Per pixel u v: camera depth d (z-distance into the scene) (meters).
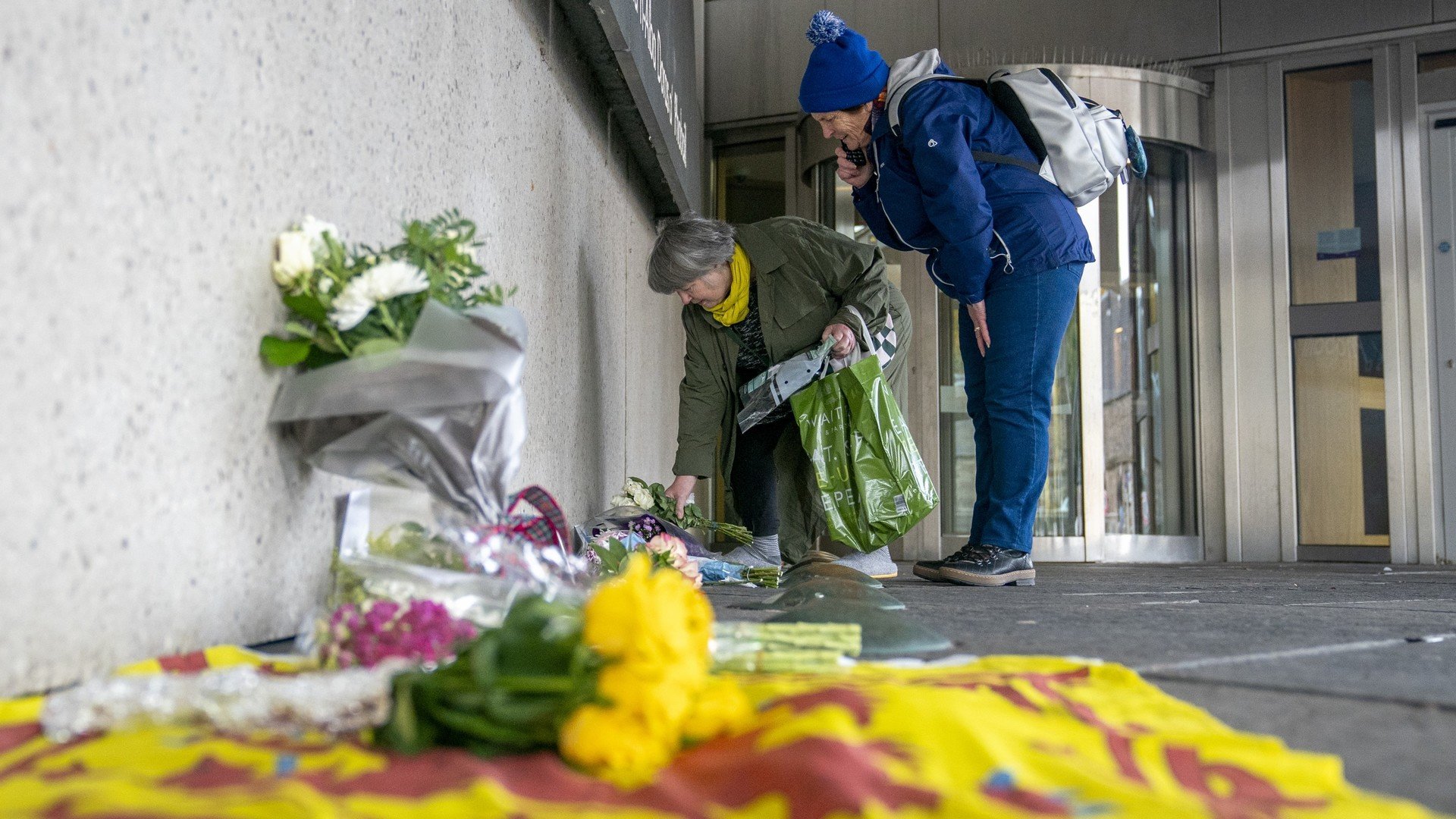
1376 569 4.51
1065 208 2.82
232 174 1.35
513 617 0.87
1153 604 2.25
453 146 2.17
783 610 1.95
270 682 0.84
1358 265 5.27
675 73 4.25
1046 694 1.01
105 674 1.10
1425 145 5.21
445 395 1.34
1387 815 0.68
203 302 1.29
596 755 0.76
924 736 0.79
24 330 0.99
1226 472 5.32
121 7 1.13
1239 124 5.40
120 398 1.13
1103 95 5.20
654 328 4.87
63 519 1.04
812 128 5.53
